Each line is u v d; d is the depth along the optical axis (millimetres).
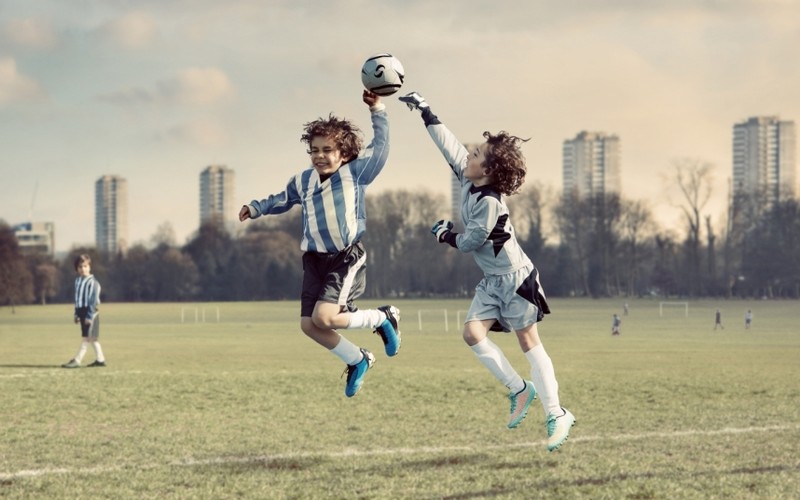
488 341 7359
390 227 132125
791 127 197375
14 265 118938
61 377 16391
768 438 9156
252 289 132125
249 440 9148
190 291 134875
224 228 147375
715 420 10453
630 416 10812
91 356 25047
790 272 113500
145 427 10062
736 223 118312
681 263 122812
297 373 17000
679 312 78625
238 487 6949
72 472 7535
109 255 146375
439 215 132500
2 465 7844
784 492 6656
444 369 18078
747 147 198875
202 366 20203
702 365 20500
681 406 11766
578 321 60594
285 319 66375
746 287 117625
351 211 7027
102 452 8477
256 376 16250
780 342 34719
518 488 6844
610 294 125875
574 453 8328
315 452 8461
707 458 8023
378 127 7254
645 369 18875
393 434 9508
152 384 14781
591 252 126000
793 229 114938
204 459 8125
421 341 35438
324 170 7078
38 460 8086
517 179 7176
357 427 10000
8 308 112625
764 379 15797
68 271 136000
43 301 127875
